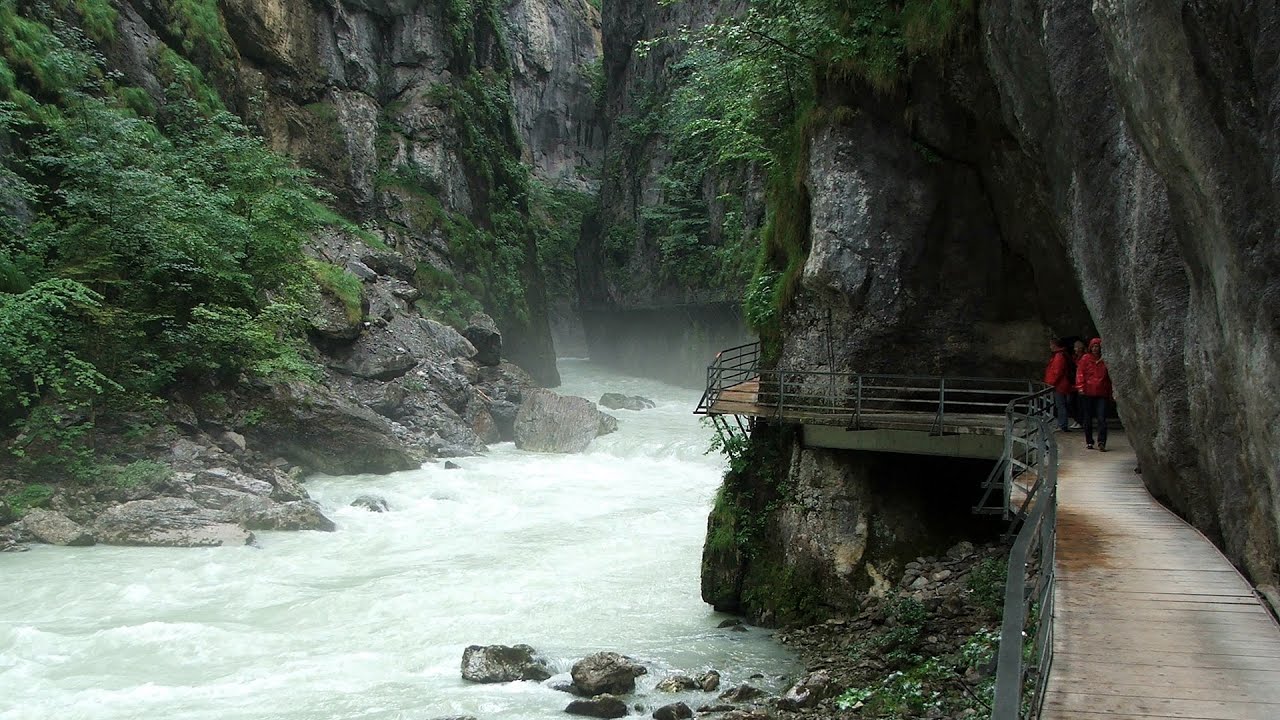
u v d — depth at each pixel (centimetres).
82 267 2258
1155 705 599
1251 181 660
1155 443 1023
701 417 1631
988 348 1584
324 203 3800
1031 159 1332
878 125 1584
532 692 1119
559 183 8144
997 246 1574
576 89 8850
